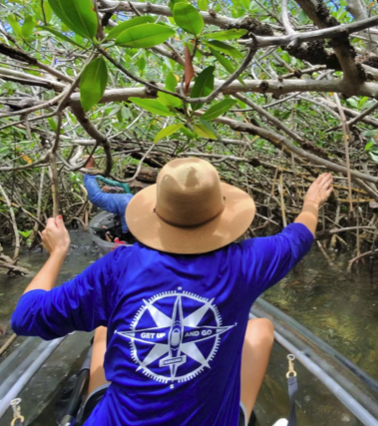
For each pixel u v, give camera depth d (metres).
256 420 1.75
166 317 1.14
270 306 2.59
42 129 3.01
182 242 1.23
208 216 1.25
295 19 2.49
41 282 1.37
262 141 3.54
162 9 1.47
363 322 2.81
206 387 1.15
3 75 1.35
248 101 1.92
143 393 1.11
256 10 2.12
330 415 1.72
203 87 1.19
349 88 1.32
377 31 1.81
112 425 1.15
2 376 1.94
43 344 2.19
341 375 1.85
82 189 5.47
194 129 1.25
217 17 1.43
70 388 1.87
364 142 2.92
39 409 1.81
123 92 1.45
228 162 4.68
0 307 3.14
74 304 1.24
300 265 4.04
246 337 1.77
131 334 1.14
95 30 0.87
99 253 4.60
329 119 3.63
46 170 4.99
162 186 1.23
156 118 3.35
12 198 4.61
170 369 1.12
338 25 0.97
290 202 5.02
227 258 1.23
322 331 2.73
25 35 1.48
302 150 2.16
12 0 1.89
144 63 2.34
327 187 1.64
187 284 1.16
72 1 0.80
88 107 1.03
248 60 1.00
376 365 2.32
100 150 4.78
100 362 1.73
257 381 1.68
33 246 4.81
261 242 1.33
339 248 4.48
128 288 1.18
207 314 1.15
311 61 1.25
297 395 1.85
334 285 3.50
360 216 4.46
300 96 2.64
